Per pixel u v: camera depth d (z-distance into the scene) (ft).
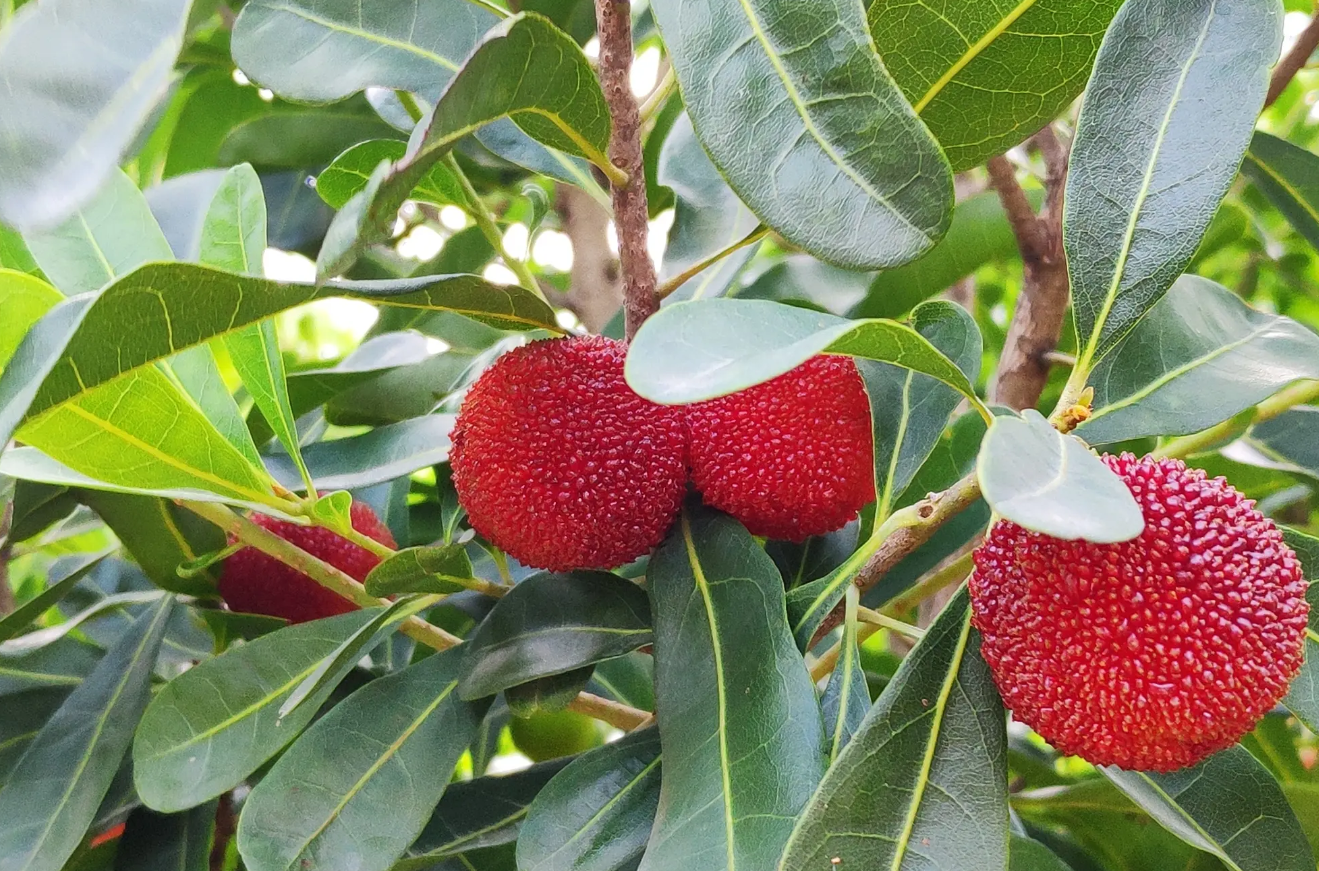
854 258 0.44
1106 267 0.50
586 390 0.53
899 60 0.51
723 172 0.45
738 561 0.53
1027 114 0.53
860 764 0.46
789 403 0.54
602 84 0.52
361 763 0.55
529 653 0.55
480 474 0.53
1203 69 0.50
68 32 0.38
